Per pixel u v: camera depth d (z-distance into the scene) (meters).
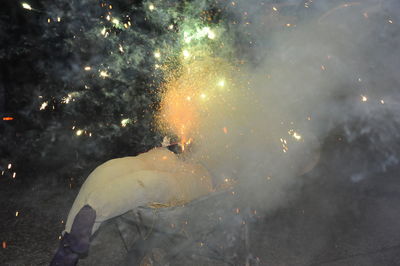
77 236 3.01
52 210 5.31
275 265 4.14
